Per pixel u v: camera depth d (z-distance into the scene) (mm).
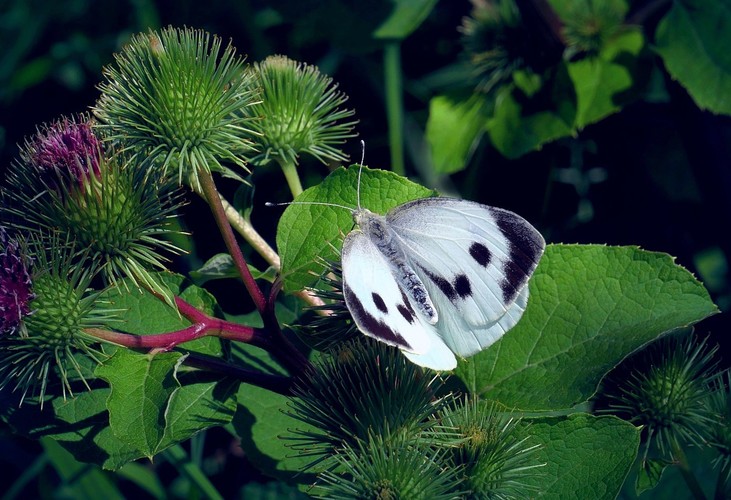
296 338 552
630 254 524
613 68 599
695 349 532
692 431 530
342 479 498
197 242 615
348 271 510
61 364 512
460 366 529
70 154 510
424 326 518
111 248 511
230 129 522
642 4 603
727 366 589
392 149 636
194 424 512
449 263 522
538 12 600
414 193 533
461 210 523
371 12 629
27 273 503
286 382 519
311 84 542
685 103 608
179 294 530
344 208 532
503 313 516
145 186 516
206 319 518
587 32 598
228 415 514
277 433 542
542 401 520
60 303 503
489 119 611
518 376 525
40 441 611
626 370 527
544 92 604
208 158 519
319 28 633
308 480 538
